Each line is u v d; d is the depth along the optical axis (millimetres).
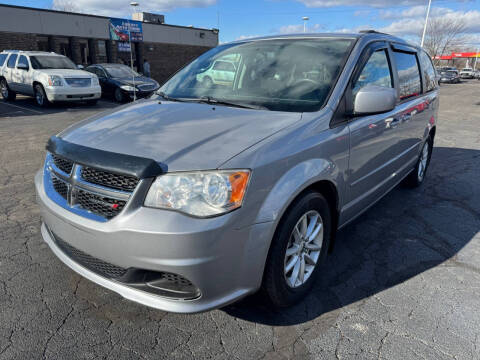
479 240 3467
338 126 2562
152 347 2107
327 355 2068
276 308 2422
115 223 1915
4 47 19203
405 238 3488
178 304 1969
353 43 3000
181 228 1811
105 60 23969
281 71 2941
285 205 2086
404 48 3885
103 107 12938
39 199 2387
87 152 2090
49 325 2256
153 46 26438
